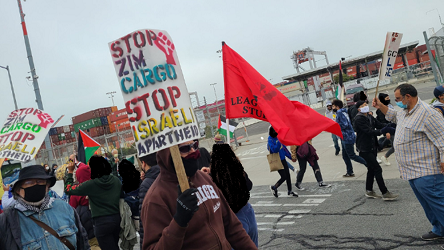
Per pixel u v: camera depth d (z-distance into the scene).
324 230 5.03
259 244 5.01
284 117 3.63
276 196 7.50
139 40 2.01
